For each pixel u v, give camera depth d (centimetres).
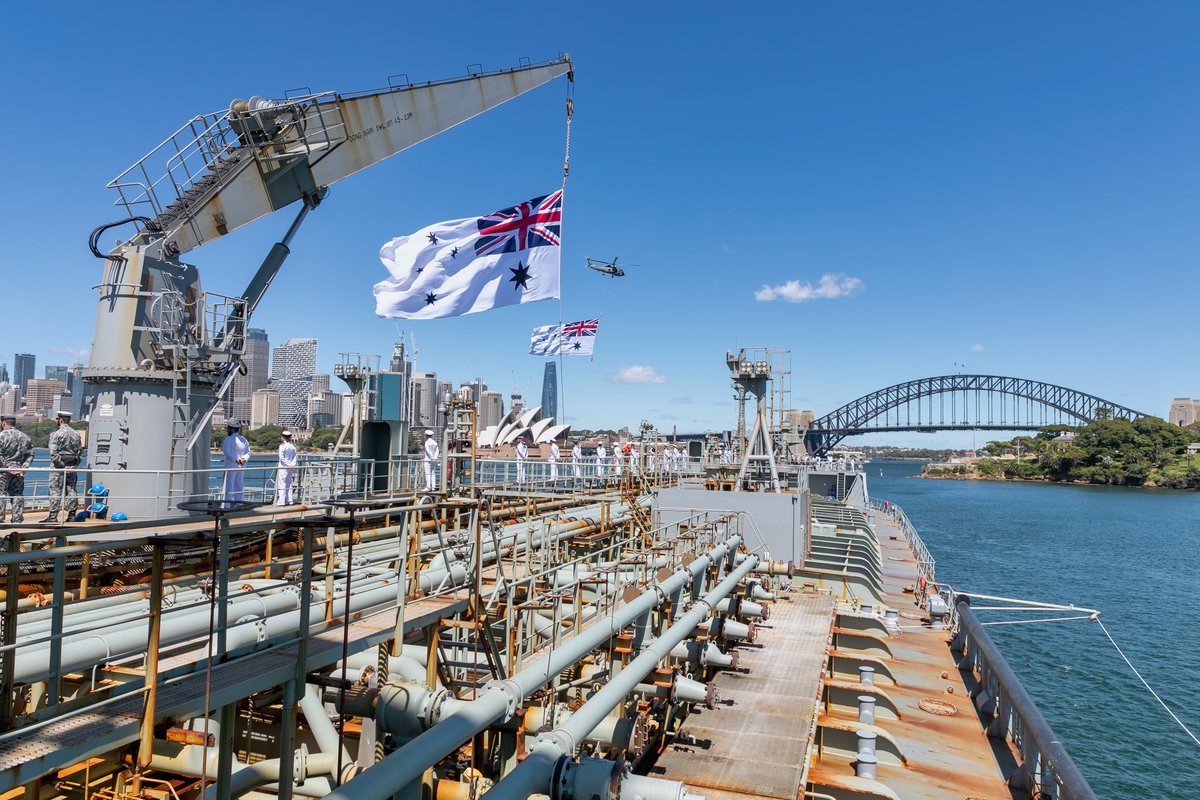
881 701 1888
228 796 755
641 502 2814
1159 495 17638
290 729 787
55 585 659
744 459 3419
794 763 1367
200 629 908
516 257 1966
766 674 1889
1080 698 3447
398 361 3256
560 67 1989
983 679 2006
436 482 2506
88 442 1586
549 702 1229
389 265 1991
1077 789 1150
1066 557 7588
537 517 2020
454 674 1400
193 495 1614
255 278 1809
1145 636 4531
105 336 1573
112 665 877
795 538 2934
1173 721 3178
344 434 3606
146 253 1582
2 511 1299
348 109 1761
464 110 1906
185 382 1609
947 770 1563
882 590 3406
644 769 1487
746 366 3509
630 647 1439
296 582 1012
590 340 3122
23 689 792
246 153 1677
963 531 9862
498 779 1127
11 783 562
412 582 1129
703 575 1859
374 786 689
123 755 992
